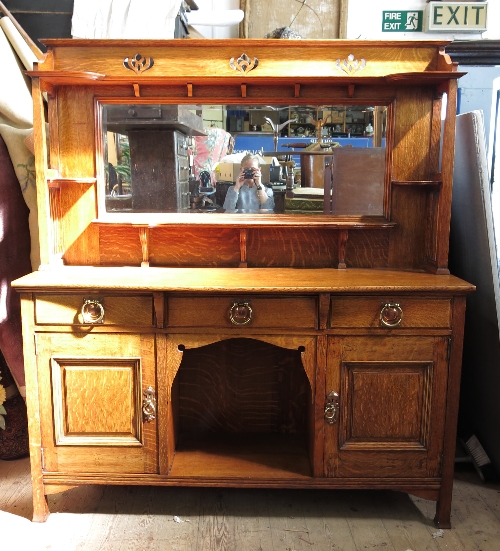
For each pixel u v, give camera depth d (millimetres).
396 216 2166
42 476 1983
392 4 2807
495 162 2760
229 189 2160
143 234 2148
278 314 1880
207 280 1920
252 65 2057
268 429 2424
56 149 2139
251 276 2006
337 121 2127
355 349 1895
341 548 1870
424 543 1898
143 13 2340
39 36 2414
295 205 2162
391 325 1865
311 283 1878
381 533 1951
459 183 2285
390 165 2135
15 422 2400
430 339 1889
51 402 1944
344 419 1937
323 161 2143
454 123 1951
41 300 1886
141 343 1909
